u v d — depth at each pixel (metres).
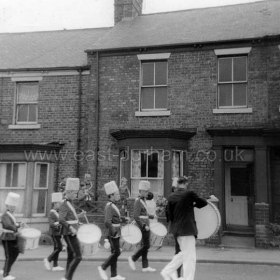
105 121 16.50
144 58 16.34
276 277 9.45
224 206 15.05
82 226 9.04
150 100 16.31
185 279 8.02
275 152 15.25
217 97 15.57
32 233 9.59
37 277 9.47
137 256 10.12
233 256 11.88
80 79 17.25
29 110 17.78
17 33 22.58
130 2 19.80
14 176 16.16
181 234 8.09
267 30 15.50
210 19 18.19
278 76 14.93
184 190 8.52
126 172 15.44
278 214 14.93
